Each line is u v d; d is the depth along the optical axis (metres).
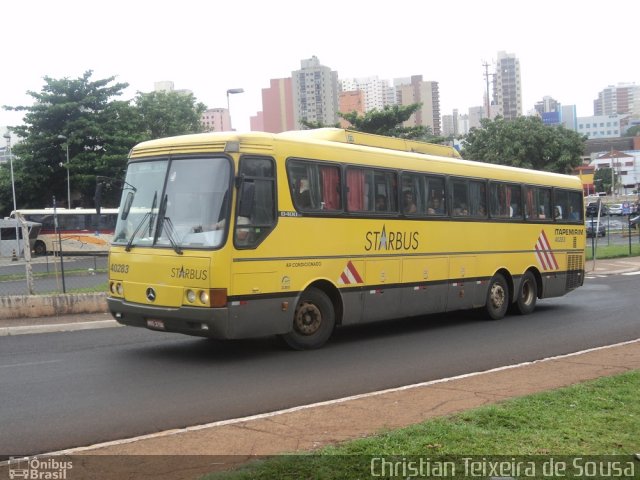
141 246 9.50
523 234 15.13
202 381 8.14
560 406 6.38
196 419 6.43
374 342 11.30
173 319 9.05
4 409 6.81
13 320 13.08
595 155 131.00
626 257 32.41
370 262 11.16
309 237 10.07
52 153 46.62
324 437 5.55
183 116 50.28
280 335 10.19
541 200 15.90
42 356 9.84
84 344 10.93
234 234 8.98
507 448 5.11
